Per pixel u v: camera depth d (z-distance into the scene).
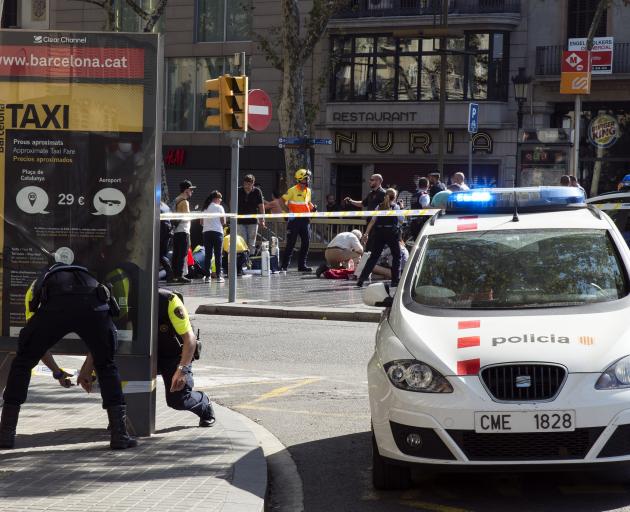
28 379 9.38
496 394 7.81
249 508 7.46
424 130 52.66
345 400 12.65
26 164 10.08
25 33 9.98
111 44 9.93
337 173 54.91
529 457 7.73
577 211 10.23
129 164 9.96
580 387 7.73
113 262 10.00
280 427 11.23
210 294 24.72
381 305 9.67
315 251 37.19
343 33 53.06
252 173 55.47
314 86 54.25
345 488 8.75
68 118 10.00
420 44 52.34
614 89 49.97
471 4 51.56
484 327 8.37
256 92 22.27
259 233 35.53
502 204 10.40
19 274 10.21
